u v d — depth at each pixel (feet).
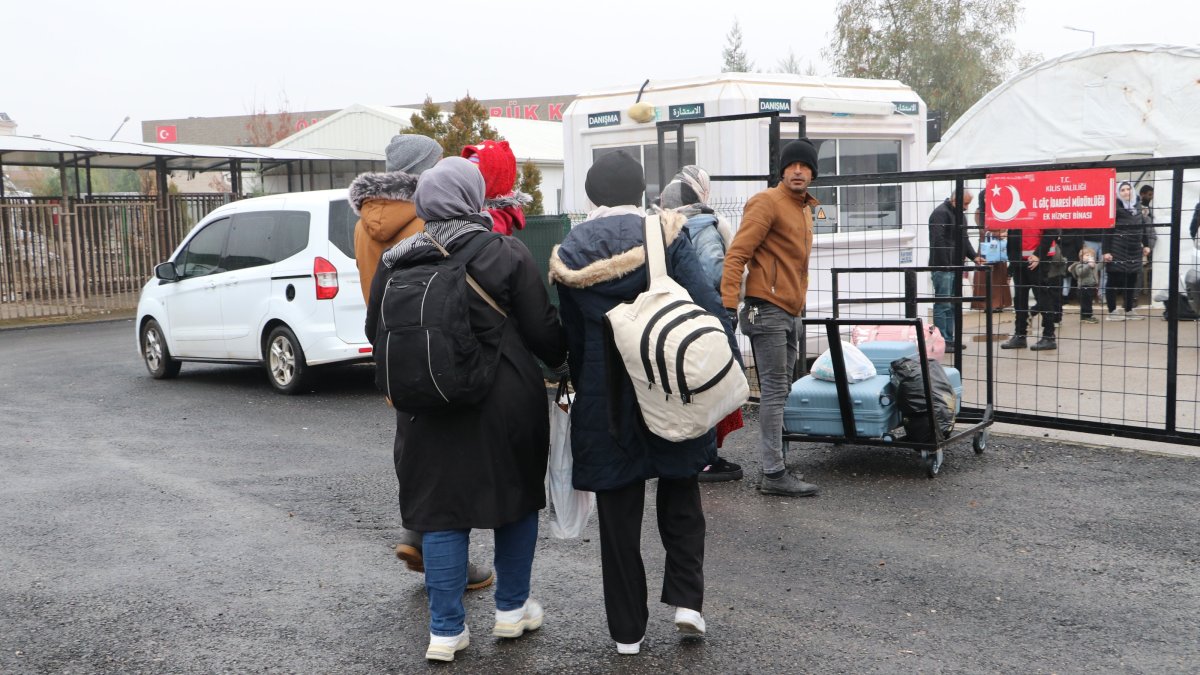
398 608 15.33
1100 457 22.74
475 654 13.64
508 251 12.99
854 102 36.70
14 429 29.37
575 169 38.73
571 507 14.07
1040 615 14.42
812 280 35.22
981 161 52.44
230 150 76.59
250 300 34.14
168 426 29.30
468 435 12.89
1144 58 46.70
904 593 15.33
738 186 34.40
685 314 12.28
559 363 13.65
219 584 16.44
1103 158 48.37
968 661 13.02
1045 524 18.29
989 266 23.66
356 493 21.71
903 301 23.94
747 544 17.65
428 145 16.11
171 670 13.35
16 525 19.79
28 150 62.39
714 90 34.40
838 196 36.40
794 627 14.19
